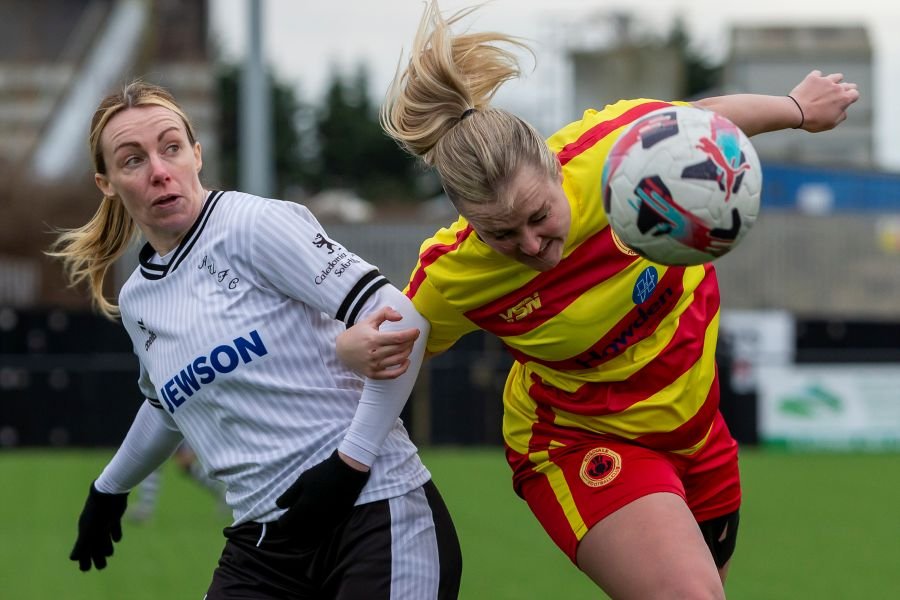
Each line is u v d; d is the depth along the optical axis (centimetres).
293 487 1046
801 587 2266
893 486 3931
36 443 5472
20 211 7944
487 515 3195
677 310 1170
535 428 1240
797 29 10406
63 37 11731
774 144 9894
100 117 1081
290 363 1066
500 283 1109
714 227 944
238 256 1063
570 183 1091
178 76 11231
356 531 1063
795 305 7369
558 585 2242
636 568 1111
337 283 1055
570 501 1188
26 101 11144
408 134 1102
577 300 1116
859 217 7375
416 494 1095
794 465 4631
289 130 15800
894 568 2458
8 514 3266
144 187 1066
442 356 5431
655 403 1170
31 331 5462
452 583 1107
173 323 1077
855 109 9994
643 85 10262
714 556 1296
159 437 1205
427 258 1127
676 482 1163
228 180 14550
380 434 1053
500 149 991
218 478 1118
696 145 941
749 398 5331
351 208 12481
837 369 5356
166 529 2958
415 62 1096
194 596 2162
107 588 2236
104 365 5509
